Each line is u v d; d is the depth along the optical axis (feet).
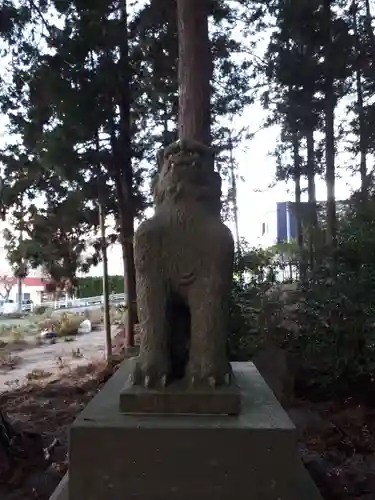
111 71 22.88
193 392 6.38
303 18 25.49
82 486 5.73
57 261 25.27
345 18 27.02
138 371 6.73
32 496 8.50
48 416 14.44
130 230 24.75
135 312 25.03
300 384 16.22
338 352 15.67
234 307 16.52
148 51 25.36
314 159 31.19
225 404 6.32
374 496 8.78
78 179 23.16
